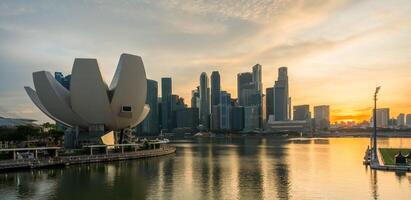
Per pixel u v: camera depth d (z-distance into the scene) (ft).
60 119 287.69
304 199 124.77
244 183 154.71
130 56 271.49
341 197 126.93
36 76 274.77
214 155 303.48
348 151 351.25
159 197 129.59
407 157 209.67
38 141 326.03
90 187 148.36
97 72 265.13
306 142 640.99
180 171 193.26
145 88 290.35
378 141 648.38
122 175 179.01
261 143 599.98
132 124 309.01
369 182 152.05
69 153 238.27
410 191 134.62
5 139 283.59
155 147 321.93
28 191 140.97
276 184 151.43
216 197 128.47
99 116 279.49
